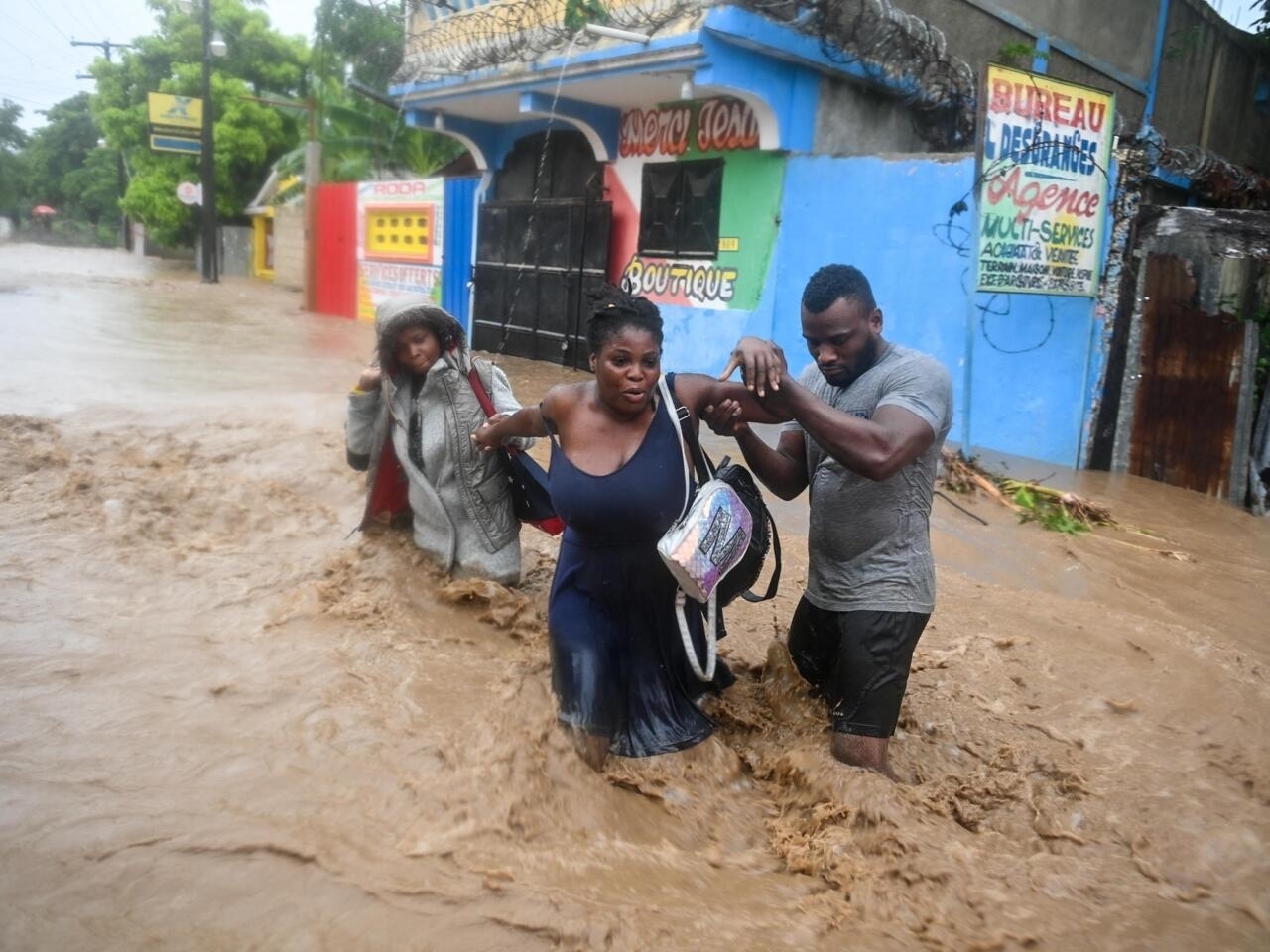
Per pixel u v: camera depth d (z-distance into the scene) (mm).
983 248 7746
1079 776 3371
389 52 14617
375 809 2887
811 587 3535
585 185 13664
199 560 4914
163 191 34812
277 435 7414
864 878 2764
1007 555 6125
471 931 2412
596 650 3350
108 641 3934
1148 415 8516
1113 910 2703
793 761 3271
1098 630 4836
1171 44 14484
